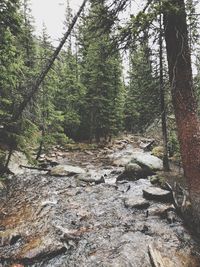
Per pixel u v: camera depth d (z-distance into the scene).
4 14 12.08
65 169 17.75
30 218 10.20
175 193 12.18
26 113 14.47
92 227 9.48
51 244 8.05
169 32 7.45
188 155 7.41
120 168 20.97
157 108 17.31
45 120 21.03
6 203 12.07
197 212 7.52
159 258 7.32
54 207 11.29
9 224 9.72
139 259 7.42
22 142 14.08
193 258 7.55
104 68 32.44
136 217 10.30
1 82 12.18
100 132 39.97
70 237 8.61
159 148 25.31
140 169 16.66
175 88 7.49
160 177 15.55
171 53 7.49
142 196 12.71
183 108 7.42
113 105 37.03
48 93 21.33
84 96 35.19
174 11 6.75
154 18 6.20
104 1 7.93
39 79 14.62
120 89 37.94
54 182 15.58
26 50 22.94
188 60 7.39
